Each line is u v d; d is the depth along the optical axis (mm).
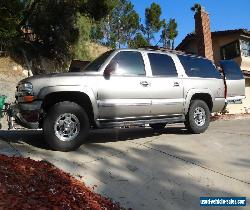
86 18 23312
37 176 4965
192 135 8719
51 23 21750
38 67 21688
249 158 6750
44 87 6461
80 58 23766
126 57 7426
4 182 4461
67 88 6551
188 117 8617
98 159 6418
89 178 5512
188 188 5371
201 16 22344
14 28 19312
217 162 6492
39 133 8695
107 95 6941
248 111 23250
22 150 6566
